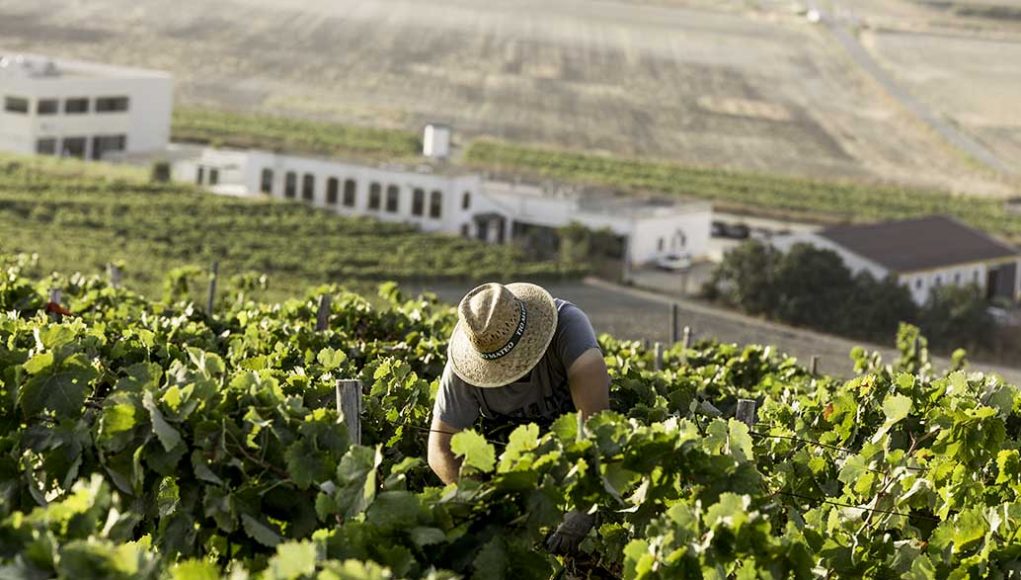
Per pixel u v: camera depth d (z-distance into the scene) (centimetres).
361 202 7700
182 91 15075
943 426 823
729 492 584
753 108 16900
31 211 6594
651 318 5669
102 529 506
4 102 8831
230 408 629
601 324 5341
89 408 684
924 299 6888
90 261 5159
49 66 9312
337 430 594
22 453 609
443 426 608
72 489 581
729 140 15250
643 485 600
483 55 18688
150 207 7050
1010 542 654
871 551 682
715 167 13725
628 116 16112
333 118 14538
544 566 553
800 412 973
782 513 743
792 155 14688
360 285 5841
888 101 17762
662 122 15925
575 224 7381
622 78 18100
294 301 1463
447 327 1487
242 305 1630
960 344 6003
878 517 722
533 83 17425
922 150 15362
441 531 537
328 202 7738
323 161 7731
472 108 15875
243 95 15275
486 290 586
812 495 779
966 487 757
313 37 18638
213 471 593
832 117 16700
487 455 549
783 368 1568
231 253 6141
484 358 585
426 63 17950
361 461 554
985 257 7325
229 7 19600
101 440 583
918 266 6812
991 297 7512
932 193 12619
